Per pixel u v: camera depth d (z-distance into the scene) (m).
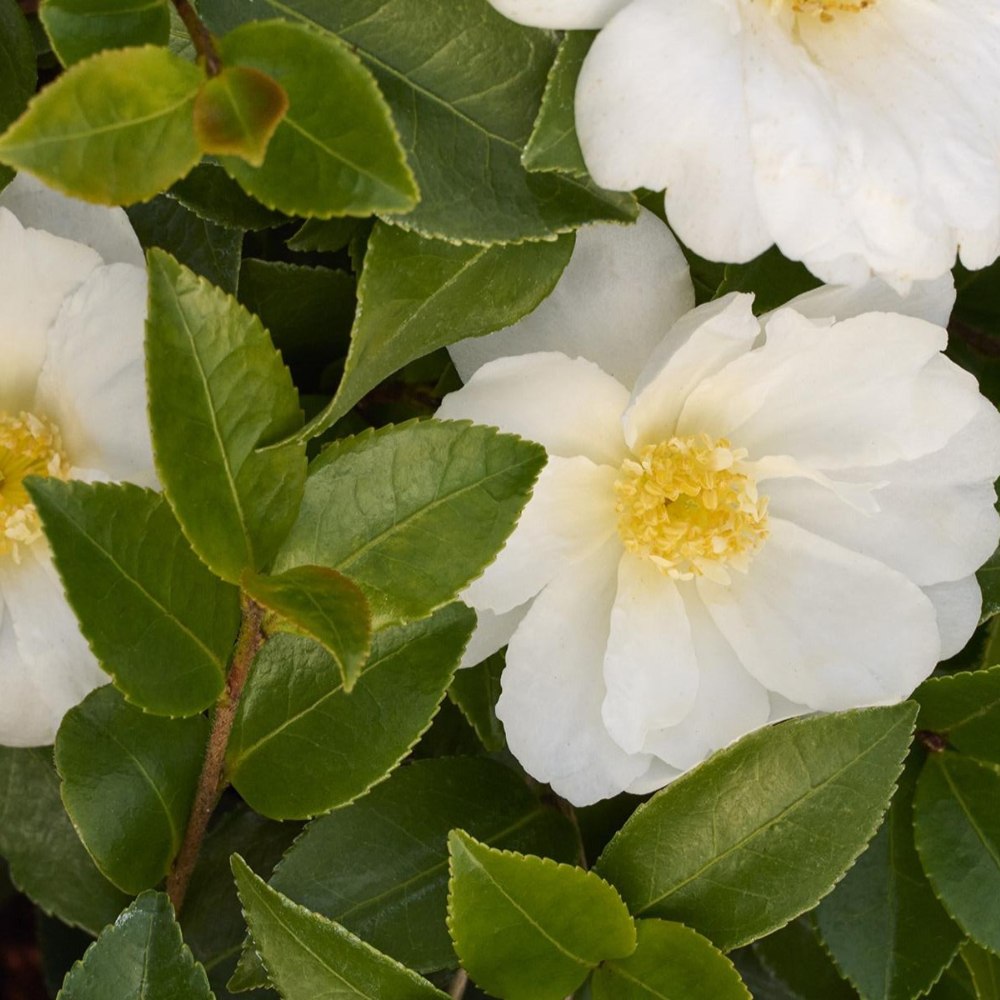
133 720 0.59
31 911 0.79
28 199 0.60
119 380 0.60
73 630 0.61
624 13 0.57
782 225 0.58
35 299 0.60
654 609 0.62
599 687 0.61
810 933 0.66
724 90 0.57
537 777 0.61
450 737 0.65
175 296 0.56
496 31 0.58
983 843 0.63
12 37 0.60
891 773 0.60
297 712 0.59
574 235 0.59
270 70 0.55
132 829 0.59
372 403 0.64
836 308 0.60
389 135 0.55
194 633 0.58
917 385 0.61
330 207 0.55
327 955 0.59
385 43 0.58
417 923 0.61
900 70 0.59
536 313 0.61
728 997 0.60
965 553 0.62
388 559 0.58
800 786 0.60
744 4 0.58
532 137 0.57
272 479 0.57
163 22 0.56
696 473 0.61
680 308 0.61
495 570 0.61
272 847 0.64
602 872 0.61
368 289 0.58
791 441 0.62
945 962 0.63
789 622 0.62
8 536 0.61
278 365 0.57
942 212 0.58
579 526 0.62
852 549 0.62
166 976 0.58
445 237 0.58
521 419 0.60
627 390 0.61
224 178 0.61
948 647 0.62
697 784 0.60
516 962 0.60
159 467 0.56
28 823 0.62
